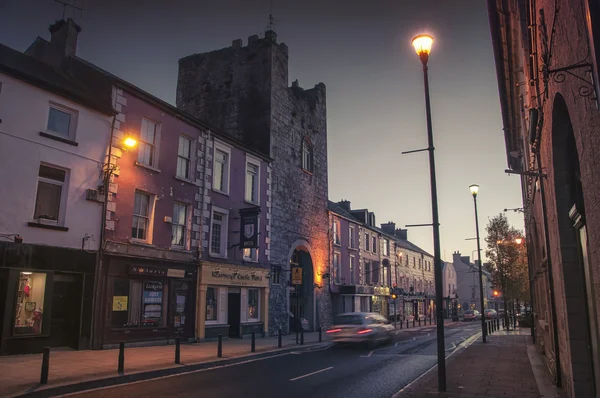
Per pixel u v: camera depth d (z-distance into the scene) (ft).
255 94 90.22
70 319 48.85
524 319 128.26
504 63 45.44
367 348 62.75
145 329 55.72
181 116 65.16
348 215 128.47
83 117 51.29
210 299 67.72
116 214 53.83
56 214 48.24
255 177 82.58
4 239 42.88
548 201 30.45
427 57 33.83
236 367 43.55
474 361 46.21
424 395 28.60
